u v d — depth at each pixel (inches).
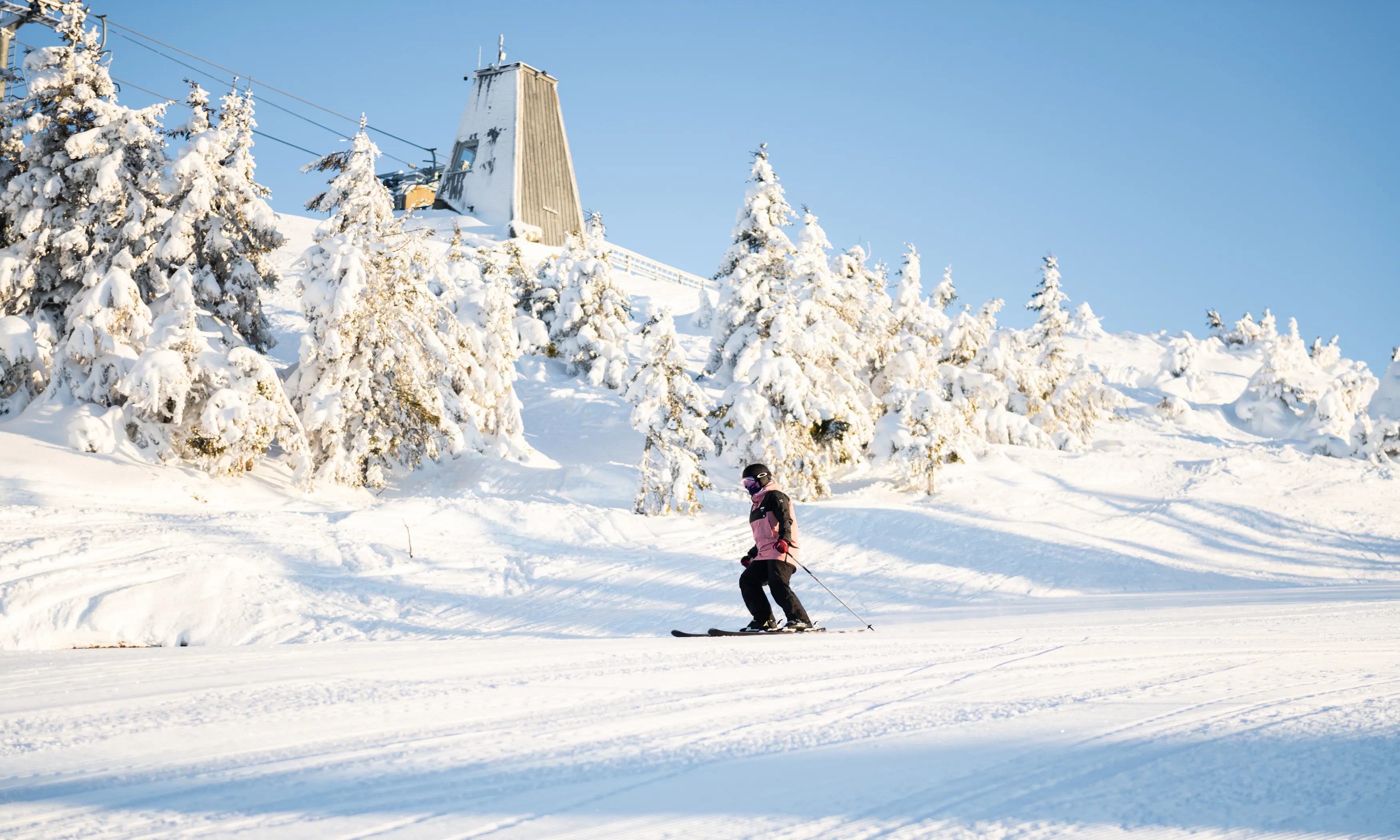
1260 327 3078.2
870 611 533.3
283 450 839.7
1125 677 164.9
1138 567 759.1
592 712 136.8
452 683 163.3
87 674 176.9
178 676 173.3
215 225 890.1
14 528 551.8
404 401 920.3
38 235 842.8
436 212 3659.0
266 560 549.6
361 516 670.5
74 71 853.8
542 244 3476.9
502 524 709.3
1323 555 853.8
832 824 84.6
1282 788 94.4
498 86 3752.5
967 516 866.8
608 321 1696.6
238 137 924.0
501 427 1099.3
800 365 1042.1
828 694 151.1
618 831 82.5
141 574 476.7
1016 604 549.6
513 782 98.4
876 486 1116.5
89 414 778.8
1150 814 87.0
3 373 814.5
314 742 116.6
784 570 290.5
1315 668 173.6
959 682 162.9
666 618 511.8
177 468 805.9
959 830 82.7
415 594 538.6
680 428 836.6
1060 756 107.8
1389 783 95.8
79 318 786.8
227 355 814.5
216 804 90.4
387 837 80.5
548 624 499.8
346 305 851.4
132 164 861.2
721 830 83.0
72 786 96.3
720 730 124.0
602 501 912.9
